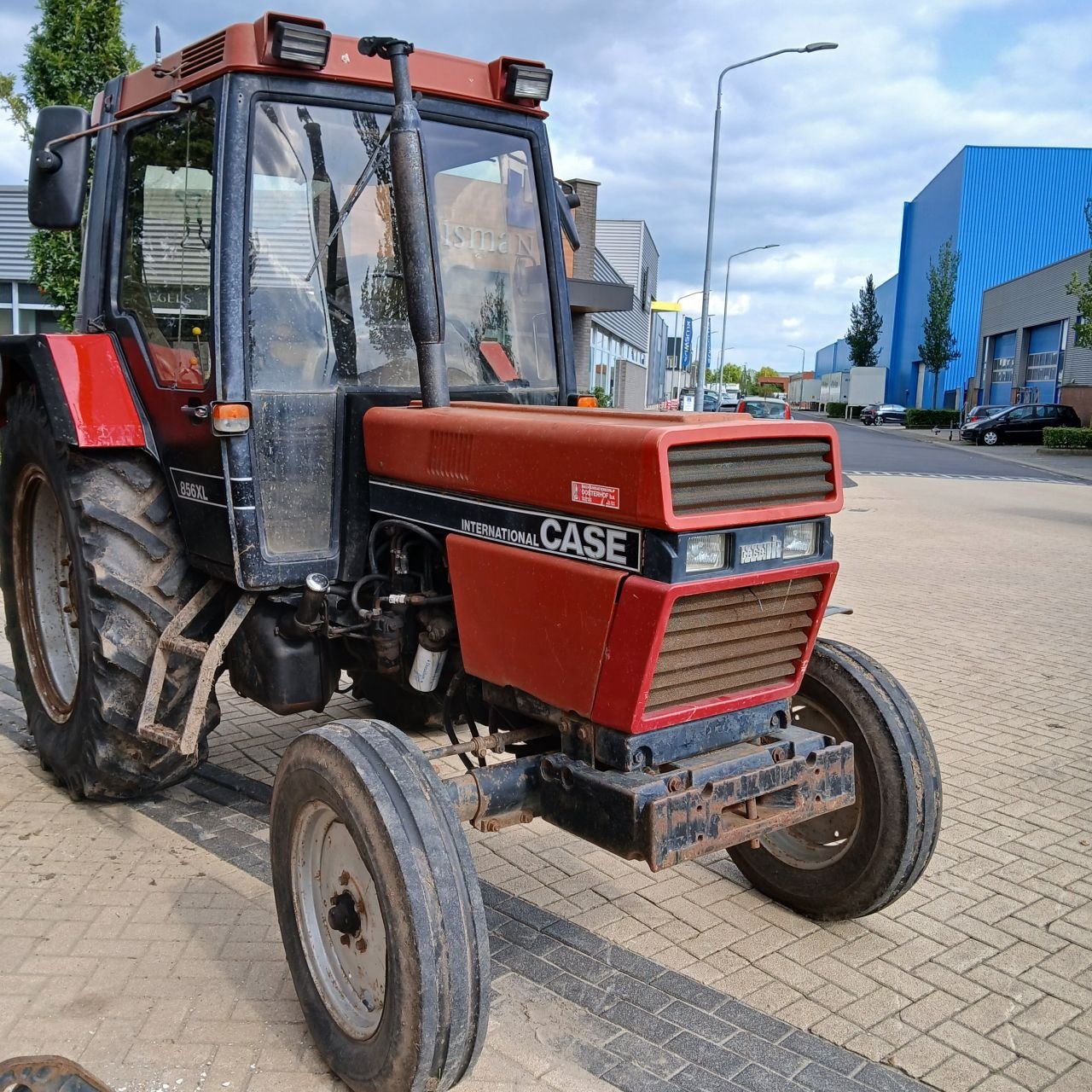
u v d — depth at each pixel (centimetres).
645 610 254
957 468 2605
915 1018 311
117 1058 280
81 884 372
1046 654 732
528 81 376
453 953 242
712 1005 313
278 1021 299
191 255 345
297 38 317
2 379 438
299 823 283
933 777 337
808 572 286
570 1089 274
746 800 284
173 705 388
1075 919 372
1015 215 5944
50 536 457
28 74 990
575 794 278
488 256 382
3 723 538
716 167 2200
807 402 8531
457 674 341
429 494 319
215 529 348
